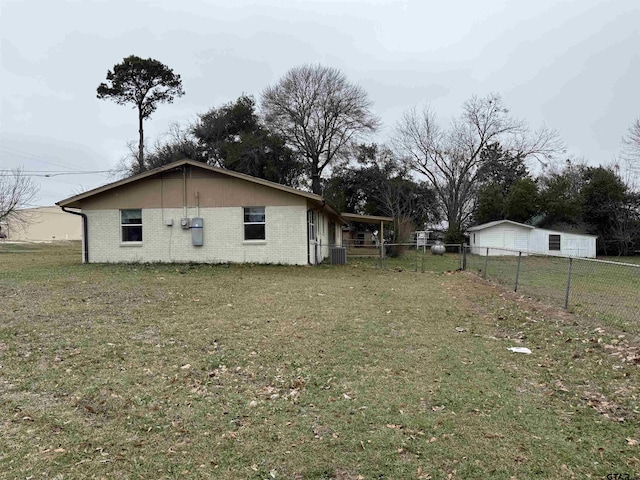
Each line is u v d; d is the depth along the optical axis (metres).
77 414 3.72
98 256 17.12
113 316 7.44
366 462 3.03
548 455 3.12
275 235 16.58
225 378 4.65
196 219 16.62
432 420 3.67
